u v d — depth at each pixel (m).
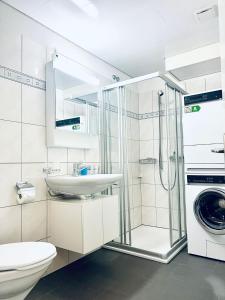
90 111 2.41
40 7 1.82
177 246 2.37
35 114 1.89
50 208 1.92
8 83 1.71
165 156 3.04
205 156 2.18
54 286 1.70
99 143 2.56
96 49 2.52
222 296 1.54
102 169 2.57
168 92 2.46
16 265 1.12
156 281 1.75
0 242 1.60
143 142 3.27
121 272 1.91
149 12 1.91
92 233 1.77
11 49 1.75
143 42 2.40
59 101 2.04
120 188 2.47
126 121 2.61
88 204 1.75
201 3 1.82
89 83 2.38
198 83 2.92
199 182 2.20
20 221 1.73
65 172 2.12
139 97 3.33
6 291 1.15
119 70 3.07
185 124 2.31
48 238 1.92
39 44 1.98
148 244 2.45
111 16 1.95
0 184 1.62
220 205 2.14
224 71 0.84
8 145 1.69
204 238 2.16
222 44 0.85
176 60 2.68
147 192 3.22
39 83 1.95
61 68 2.03
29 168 1.82
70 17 1.95
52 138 1.92
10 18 1.78
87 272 1.92
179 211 2.52
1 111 1.66
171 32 2.22
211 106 2.17
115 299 1.53
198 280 1.75
